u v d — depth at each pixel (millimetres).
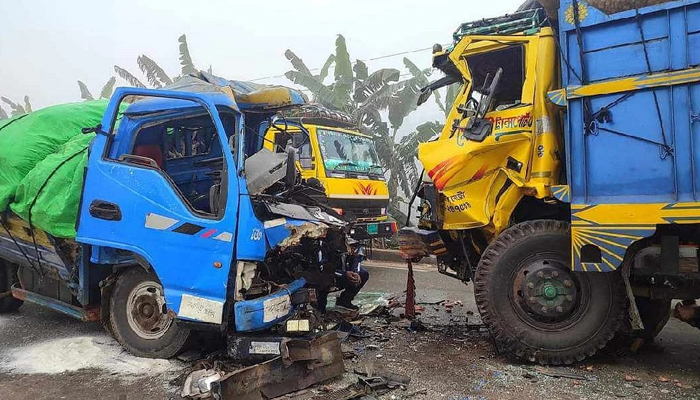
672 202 4031
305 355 3926
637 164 4195
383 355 4871
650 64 4160
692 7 4020
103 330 5613
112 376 4281
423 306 6988
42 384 4125
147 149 5102
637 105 4207
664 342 5332
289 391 3857
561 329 4523
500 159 4867
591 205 4309
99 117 5793
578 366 4547
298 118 8578
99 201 4652
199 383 3865
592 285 4469
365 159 9969
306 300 4309
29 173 5191
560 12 4512
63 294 5496
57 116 5598
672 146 4074
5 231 5695
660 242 4324
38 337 5395
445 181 5008
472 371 4426
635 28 4219
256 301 4086
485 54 5137
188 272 4266
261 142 5418
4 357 4773
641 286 4578
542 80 4738
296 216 4426
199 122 5176
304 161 8773
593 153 4355
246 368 3676
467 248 5414
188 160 5551
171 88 4867
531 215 5102
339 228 4680
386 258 12078
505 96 5207
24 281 5969
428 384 4117
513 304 4633
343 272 5699
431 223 5523
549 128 4699
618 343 5066
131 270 4809
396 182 13891
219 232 4172
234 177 4211
